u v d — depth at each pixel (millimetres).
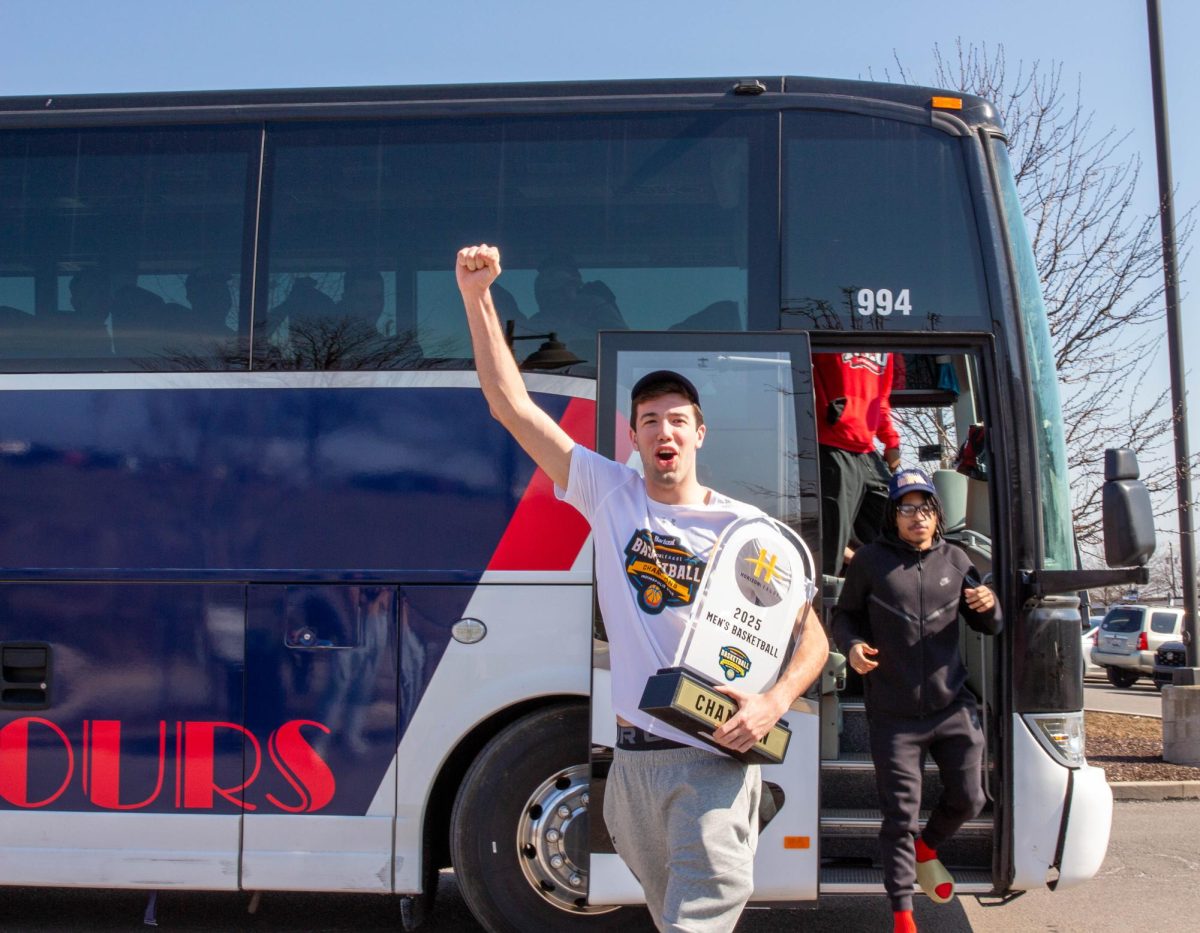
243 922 6137
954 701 5020
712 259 5449
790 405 5203
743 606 3352
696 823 3213
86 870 5395
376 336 5500
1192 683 10836
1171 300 11391
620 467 3543
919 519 5059
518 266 5520
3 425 5578
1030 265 5465
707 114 5590
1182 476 11250
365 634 5316
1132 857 7359
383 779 5277
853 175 5473
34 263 5738
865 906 6301
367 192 5660
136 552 5449
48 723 5449
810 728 5035
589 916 5293
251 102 5816
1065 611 5203
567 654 5215
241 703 5355
